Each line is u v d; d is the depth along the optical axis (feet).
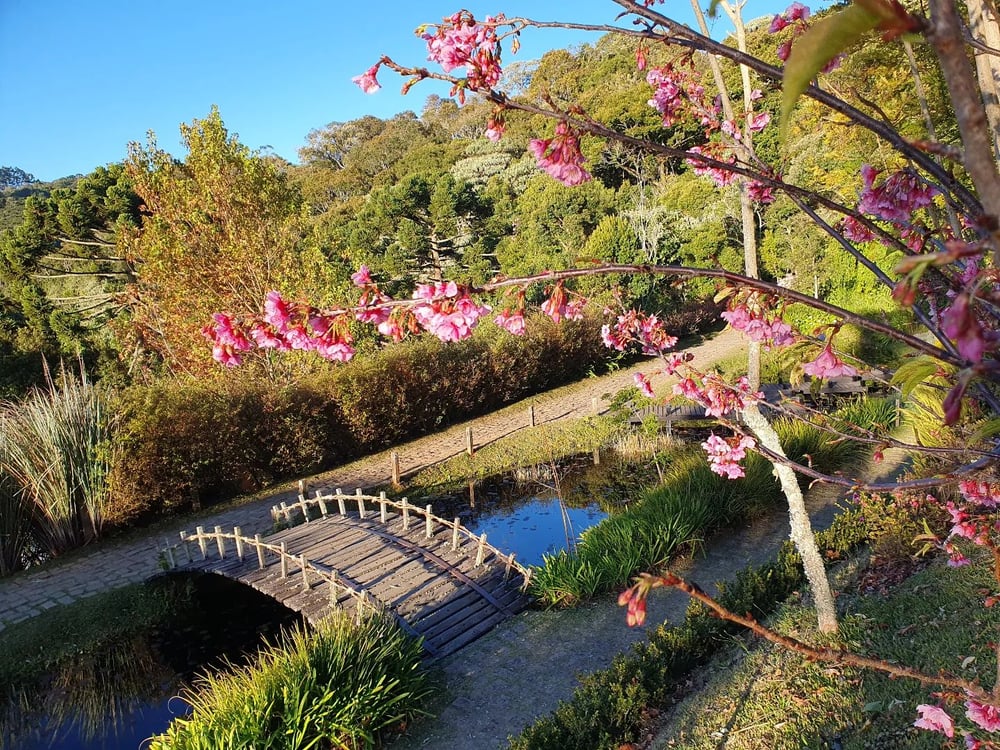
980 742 5.54
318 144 183.11
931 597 14.07
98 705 17.76
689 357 7.63
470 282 4.71
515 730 13.97
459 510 30.48
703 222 71.61
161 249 39.19
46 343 58.54
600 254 67.72
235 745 12.69
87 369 57.77
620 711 12.59
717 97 8.58
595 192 77.05
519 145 113.50
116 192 62.23
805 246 54.70
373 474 35.24
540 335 50.60
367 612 17.33
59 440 27.30
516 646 17.22
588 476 33.09
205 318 38.09
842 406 31.91
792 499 13.94
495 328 49.57
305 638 15.99
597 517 28.22
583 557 20.24
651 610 18.19
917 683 11.24
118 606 22.09
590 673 15.62
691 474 24.66
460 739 13.92
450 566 20.65
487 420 44.96
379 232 90.07
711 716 12.42
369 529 23.65
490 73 4.63
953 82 2.25
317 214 139.13
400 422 40.63
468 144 136.98
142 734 16.63
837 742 10.66
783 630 14.80
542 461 35.68
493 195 97.04
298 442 35.58
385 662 15.12
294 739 13.12
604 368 56.90
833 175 28.12
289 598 19.38
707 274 4.33
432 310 4.66
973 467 4.78
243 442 32.99
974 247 2.20
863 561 17.19
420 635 17.21
